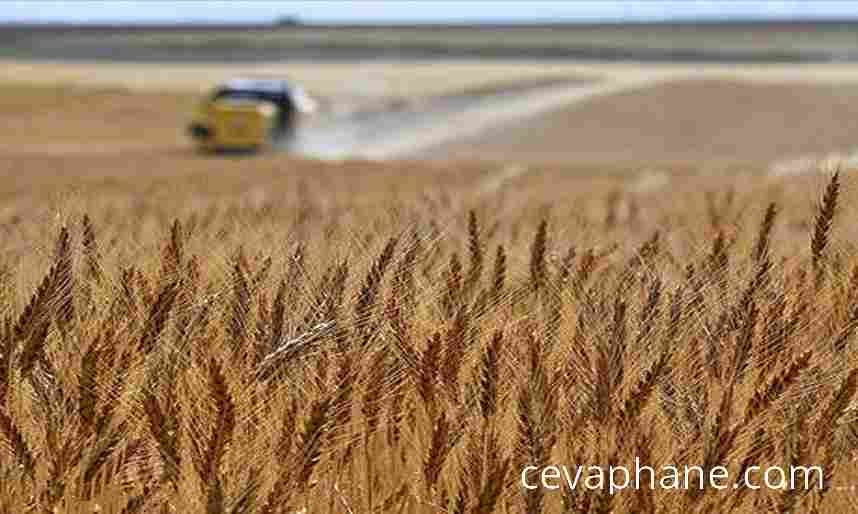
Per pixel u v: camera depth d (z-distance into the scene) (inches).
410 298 281.9
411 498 230.5
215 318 266.8
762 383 258.8
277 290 273.3
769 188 1025.5
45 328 245.6
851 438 251.0
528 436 227.9
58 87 6934.1
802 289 304.3
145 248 347.3
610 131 5438.0
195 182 1945.1
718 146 5118.1
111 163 3038.9
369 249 313.9
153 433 219.6
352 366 243.1
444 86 7268.7
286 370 246.2
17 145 4532.5
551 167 2615.7
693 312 279.3
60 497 218.8
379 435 243.1
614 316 264.1
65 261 260.7
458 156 4566.9
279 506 211.6
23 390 245.4
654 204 1084.5
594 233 515.8
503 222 694.5
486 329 270.1
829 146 4955.7
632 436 234.5
